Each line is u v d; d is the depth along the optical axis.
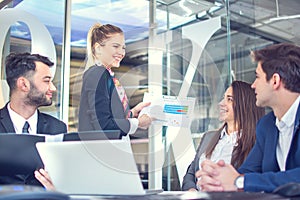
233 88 1.97
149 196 0.88
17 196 0.58
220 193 0.83
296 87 1.20
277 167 1.21
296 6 3.59
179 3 3.25
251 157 1.38
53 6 2.95
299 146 1.13
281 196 0.79
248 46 3.50
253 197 0.78
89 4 3.04
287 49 1.24
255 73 1.33
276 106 1.25
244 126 1.86
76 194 1.05
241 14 3.62
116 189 1.03
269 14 3.70
